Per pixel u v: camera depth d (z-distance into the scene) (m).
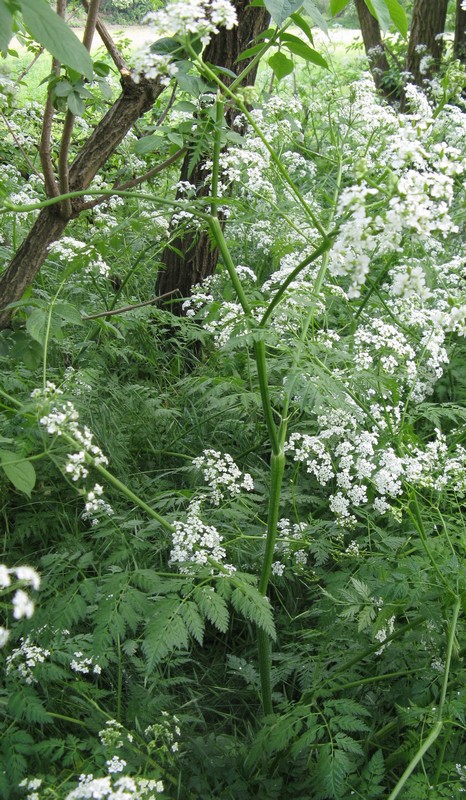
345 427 3.65
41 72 11.23
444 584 2.81
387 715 3.11
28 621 2.51
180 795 2.74
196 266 5.74
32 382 3.91
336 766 2.43
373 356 3.77
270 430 2.79
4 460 2.29
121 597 2.44
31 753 2.54
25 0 1.72
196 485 4.28
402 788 2.62
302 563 3.50
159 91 3.22
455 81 3.86
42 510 3.77
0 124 5.71
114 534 3.09
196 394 4.84
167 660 3.22
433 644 2.96
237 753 2.95
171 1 2.31
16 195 5.05
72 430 2.44
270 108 4.34
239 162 4.14
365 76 4.38
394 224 2.05
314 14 2.70
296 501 3.91
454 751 2.78
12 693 2.63
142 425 4.56
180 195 5.51
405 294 2.12
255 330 2.58
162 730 2.79
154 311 4.97
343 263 2.10
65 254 3.66
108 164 6.70
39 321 2.75
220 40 5.02
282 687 3.47
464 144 5.48
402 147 2.14
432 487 3.11
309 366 2.80
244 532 3.73
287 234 4.56
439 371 3.71
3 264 5.09
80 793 2.17
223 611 2.45
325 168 7.29
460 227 5.96
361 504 3.99
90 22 2.87
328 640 3.12
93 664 3.00
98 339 4.95
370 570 3.17
